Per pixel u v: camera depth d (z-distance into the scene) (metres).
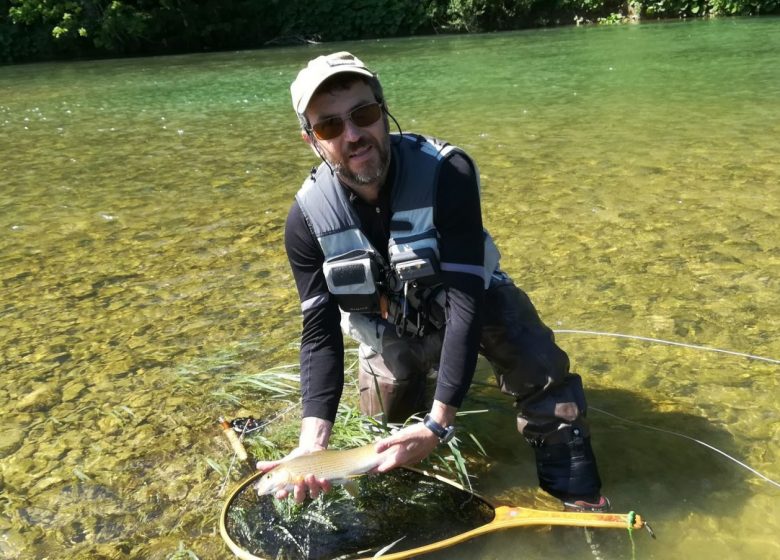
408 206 2.32
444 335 2.59
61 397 3.25
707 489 2.47
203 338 3.74
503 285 2.59
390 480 2.57
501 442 2.81
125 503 2.55
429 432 2.29
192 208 6.06
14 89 15.45
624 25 23.33
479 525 2.34
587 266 4.34
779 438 2.71
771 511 2.35
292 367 3.36
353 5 25.78
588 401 3.01
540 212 5.38
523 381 2.46
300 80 2.21
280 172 7.16
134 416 3.08
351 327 2.72
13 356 3.63
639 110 9.09
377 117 2.21
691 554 2.19
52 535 2.41
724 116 8.39
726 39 16.72
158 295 4.30
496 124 8.72
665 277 4.13
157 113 11.33
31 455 2.84
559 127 8.35
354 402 3.08
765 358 3.26
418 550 2.22
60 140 9.45
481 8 25.50
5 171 7.77
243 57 20.55
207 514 2.48
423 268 2.34
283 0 25.86
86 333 3.86
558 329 3.61
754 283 3.98
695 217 5.07
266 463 2.27
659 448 2.70
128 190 6.75
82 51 24.33
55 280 4.62
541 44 18.59
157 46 25.27
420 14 25.94
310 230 2.43
